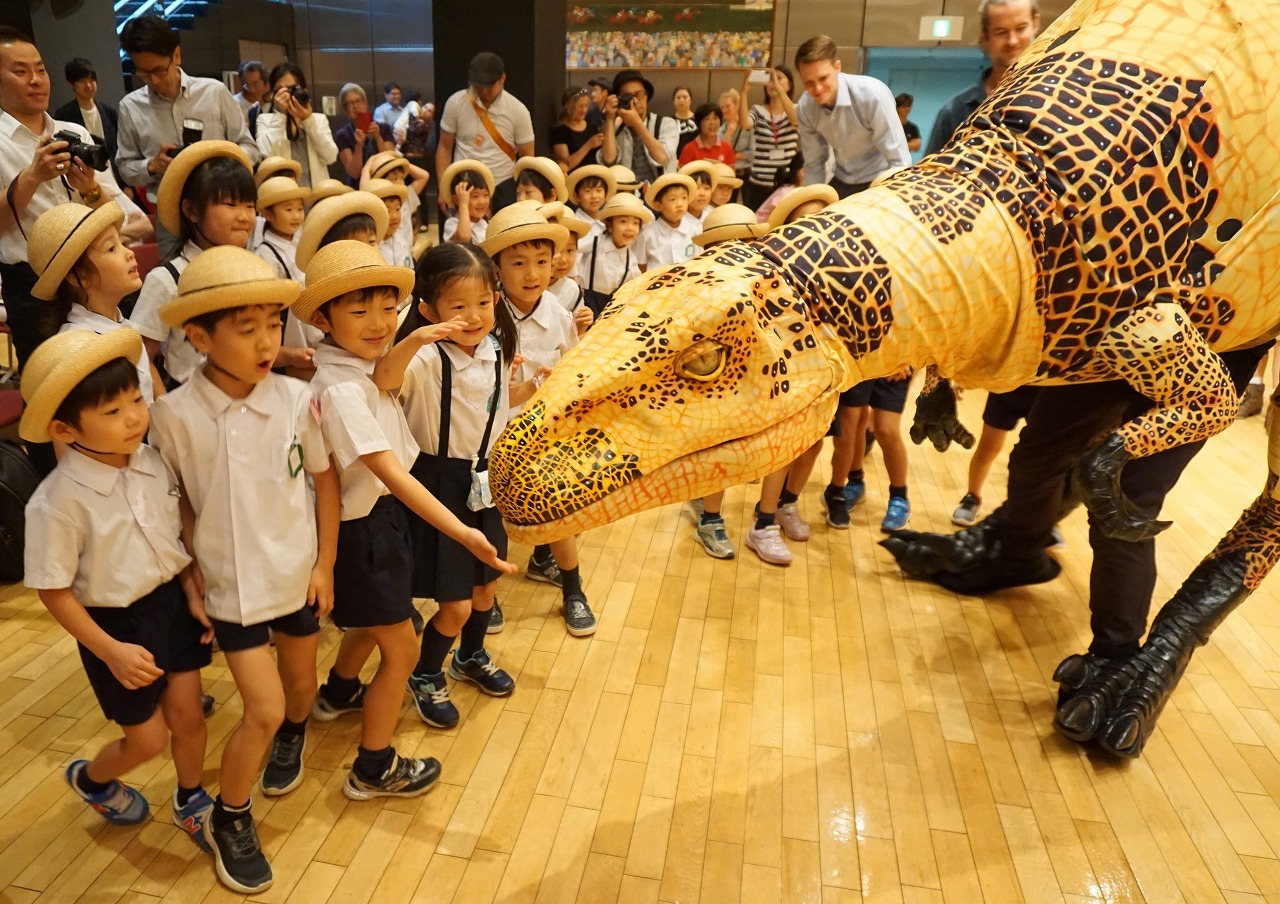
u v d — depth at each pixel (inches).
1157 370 83.3
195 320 71.3
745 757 102.0
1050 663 121.5
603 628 127.0
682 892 84.1
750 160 267.6
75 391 67.9
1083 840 91.4
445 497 96.3
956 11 318.7
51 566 70.9
